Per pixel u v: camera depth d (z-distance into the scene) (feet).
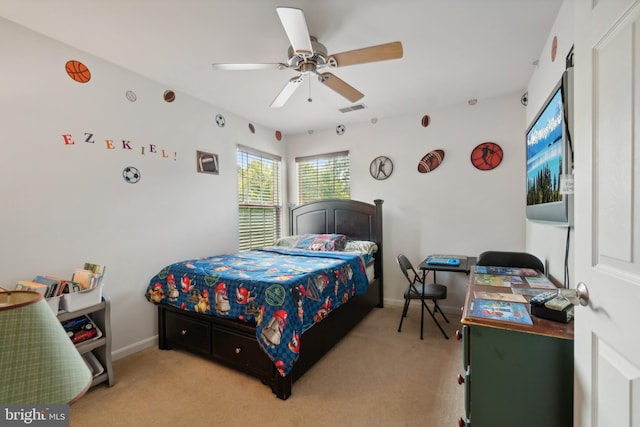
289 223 14.10
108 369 6.59
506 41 6.81
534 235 8.41
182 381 6.77
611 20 2.42
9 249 6.07
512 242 10.08
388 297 12.28
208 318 7.28
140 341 8.35
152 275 8.71
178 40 6.72
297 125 13.25
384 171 12.23
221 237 11.03
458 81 8.95
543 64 7.15
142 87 8.47
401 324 9.63
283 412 5.73
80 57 7.14
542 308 3.92
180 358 7.84
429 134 11.35
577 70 3.04
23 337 1.94
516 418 3.77
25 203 6.29
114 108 7.82
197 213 10.11
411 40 6.73
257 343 6.51
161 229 8.97
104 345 6.61
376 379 6.80
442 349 8.22
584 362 2.89
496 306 4.42
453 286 11.10
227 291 6.89
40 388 1.93
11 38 6.08
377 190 12.43
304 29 4.89
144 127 8.52
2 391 1.81
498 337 3.83
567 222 4.61
